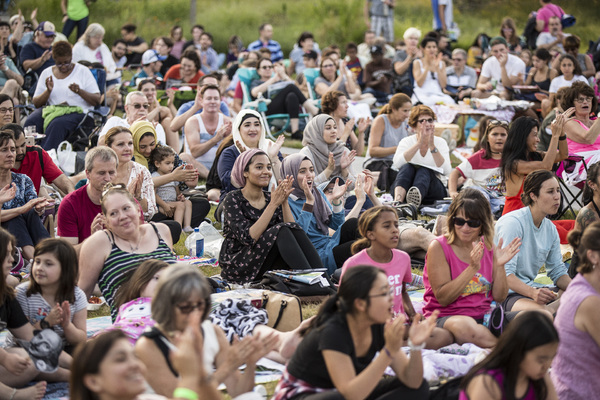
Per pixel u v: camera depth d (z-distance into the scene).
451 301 5.71
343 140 11.07
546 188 6.39
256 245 6.96
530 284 6.57
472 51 19.48
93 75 12.68
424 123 10.19
